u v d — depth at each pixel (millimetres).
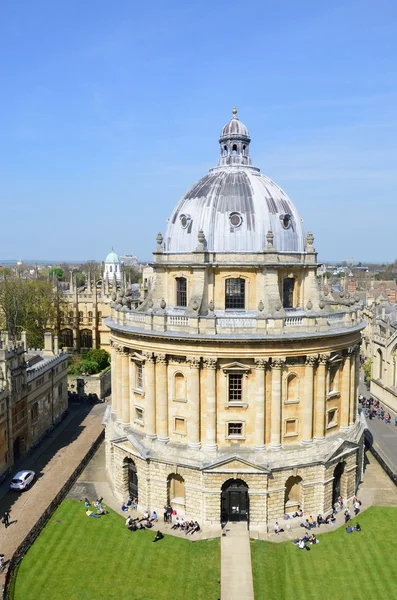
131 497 59094
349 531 52812
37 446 76500
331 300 70250
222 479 52406
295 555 49000
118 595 43188
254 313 56281
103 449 74750
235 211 56906
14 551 48906
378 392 102625
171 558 48281
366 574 46281
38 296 123562
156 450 55344
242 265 55250
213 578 45531
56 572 46062
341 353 57844
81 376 100875
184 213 59500
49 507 55719
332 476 55875
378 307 119812
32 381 75188
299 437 55156
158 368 55344
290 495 55250
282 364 52875
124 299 64938
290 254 57875
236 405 53375
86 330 126562
